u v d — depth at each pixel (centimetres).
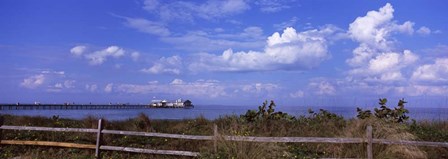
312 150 1070
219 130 1166
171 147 1159
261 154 941
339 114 1483
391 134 1061
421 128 1259
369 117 1184
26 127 1170
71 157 1086
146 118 1508
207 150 1021
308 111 1499
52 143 1147
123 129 1370
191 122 1489
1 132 1188
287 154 992
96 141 1152
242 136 995
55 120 1573
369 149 986
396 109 1295
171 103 12031
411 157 988
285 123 1356
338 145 1059
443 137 1165
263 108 1430
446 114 1509
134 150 1090
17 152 1141
